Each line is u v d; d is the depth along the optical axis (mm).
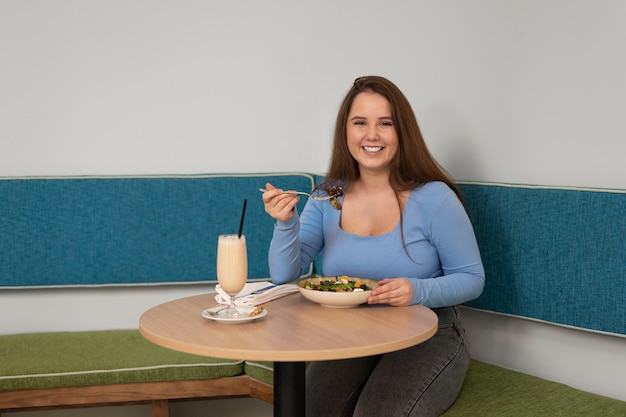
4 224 2910
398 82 2904
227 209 3016
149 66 3086
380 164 2201
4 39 2994
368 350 1609
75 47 3039
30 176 2967
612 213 2133
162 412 2580
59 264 2943
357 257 2191
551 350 2408
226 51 3119
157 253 2990
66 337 2865
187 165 3133
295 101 3152
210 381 2557
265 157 3168
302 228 2318
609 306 2146
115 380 2496
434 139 2789
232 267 1848
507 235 2395
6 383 2459
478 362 2379
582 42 2291
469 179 2664
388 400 1965
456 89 2691
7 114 3014
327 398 2109
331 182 2336
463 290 2084
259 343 1639
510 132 2518
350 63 3047
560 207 2256
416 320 1824
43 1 3008
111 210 2965
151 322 1819
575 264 2221
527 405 2012
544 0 2395
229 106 3139
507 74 2520
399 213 2209
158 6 3074
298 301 2037
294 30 3121
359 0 3006
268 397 2498
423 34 2803
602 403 2012
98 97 3064
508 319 2535
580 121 2311
